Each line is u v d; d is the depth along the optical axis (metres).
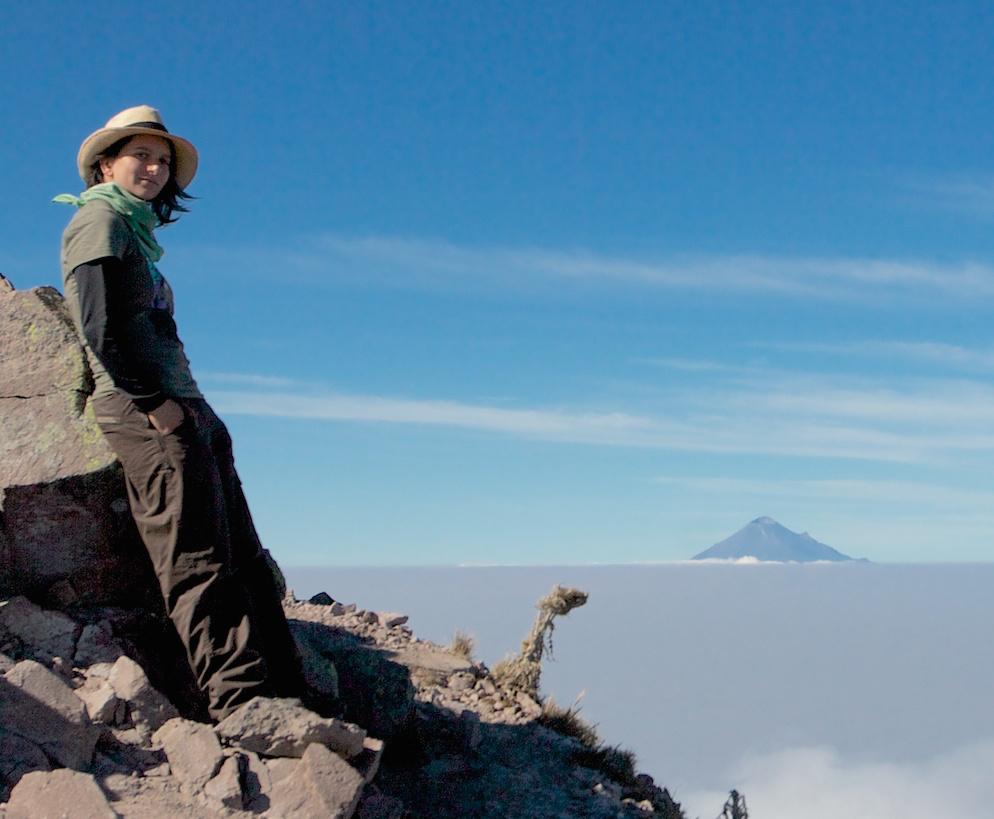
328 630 5.85
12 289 4.01
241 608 3.61
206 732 3.40
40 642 3.59
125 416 3.56
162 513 3.54
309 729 3.46
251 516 3.96
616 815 4.71
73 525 3.75
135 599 3.87
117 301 3.45
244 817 3.24
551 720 5.56
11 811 2.95
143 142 3.65
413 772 4.49
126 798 3.13
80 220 3.48
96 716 3.36
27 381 3.85
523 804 4.57
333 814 3.34
